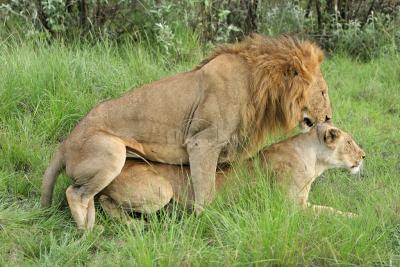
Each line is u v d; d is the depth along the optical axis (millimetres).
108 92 13430
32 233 9477
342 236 8883
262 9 17562
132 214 10188
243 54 10172
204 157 9938
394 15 18047
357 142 12602
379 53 17203
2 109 12383
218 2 16625
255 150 10477
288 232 8523
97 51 15164
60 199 10336
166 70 14672
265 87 10031
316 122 10453
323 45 17688
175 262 8359
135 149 10172
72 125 12547
